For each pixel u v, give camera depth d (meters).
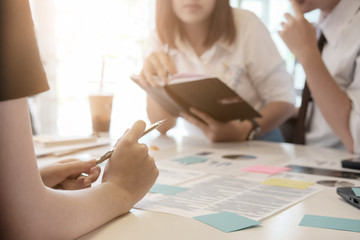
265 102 1.87
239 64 1.80
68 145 1.38
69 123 3.83
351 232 0.62
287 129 1.96
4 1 0.46
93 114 1.58
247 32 1.78
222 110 1.46
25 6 0.48
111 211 0.65
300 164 1.14
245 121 1.61
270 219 0.68
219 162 1.17
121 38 4.15
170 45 1.83
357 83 1.46
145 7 4.15
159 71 1.45
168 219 0.68
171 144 1.52
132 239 0.59
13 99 0.47
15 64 0.46
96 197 0.63
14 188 0.49
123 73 4.23
